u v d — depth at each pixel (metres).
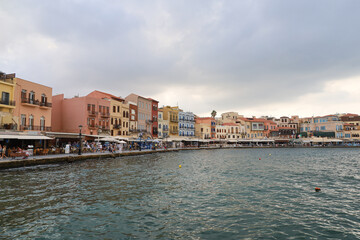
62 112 63.16
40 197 15.86
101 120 64.06
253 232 10.92
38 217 12.30
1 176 22.94
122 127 72.44
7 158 30.03
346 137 125.69
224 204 15.15
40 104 46.66
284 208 14.44
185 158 50.50
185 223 11.91
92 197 16.12
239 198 16.59
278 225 11.76
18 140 39.16
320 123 135.88
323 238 10.38
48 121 49.03
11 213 12.81
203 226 11.56
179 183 21.59
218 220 12.37
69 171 26.64
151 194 17.30
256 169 32.47
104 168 29.92
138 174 26.00
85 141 54.41
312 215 13.23
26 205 14.15
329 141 118.88
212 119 123.69
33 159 29.38
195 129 120.50
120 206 14.34
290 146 117.06
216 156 58.53
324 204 15.34
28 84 44.59
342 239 10.27
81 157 36.88
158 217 12.66
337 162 43.81
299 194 17.88
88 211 13.34
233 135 129.38
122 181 21.75
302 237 10.44
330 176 26.52
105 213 13.08
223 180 23.48
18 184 19.53
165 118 102.69
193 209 14.06
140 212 13.38
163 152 68.69
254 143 126.12
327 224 11.92
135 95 81.88
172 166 34.53
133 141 68.19
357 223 12.05
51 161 31.73
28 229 10.85
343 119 135.50
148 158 47.78
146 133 84.62
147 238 10.17
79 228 11.05
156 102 94.50
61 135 44.62
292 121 151.75
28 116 44.34
